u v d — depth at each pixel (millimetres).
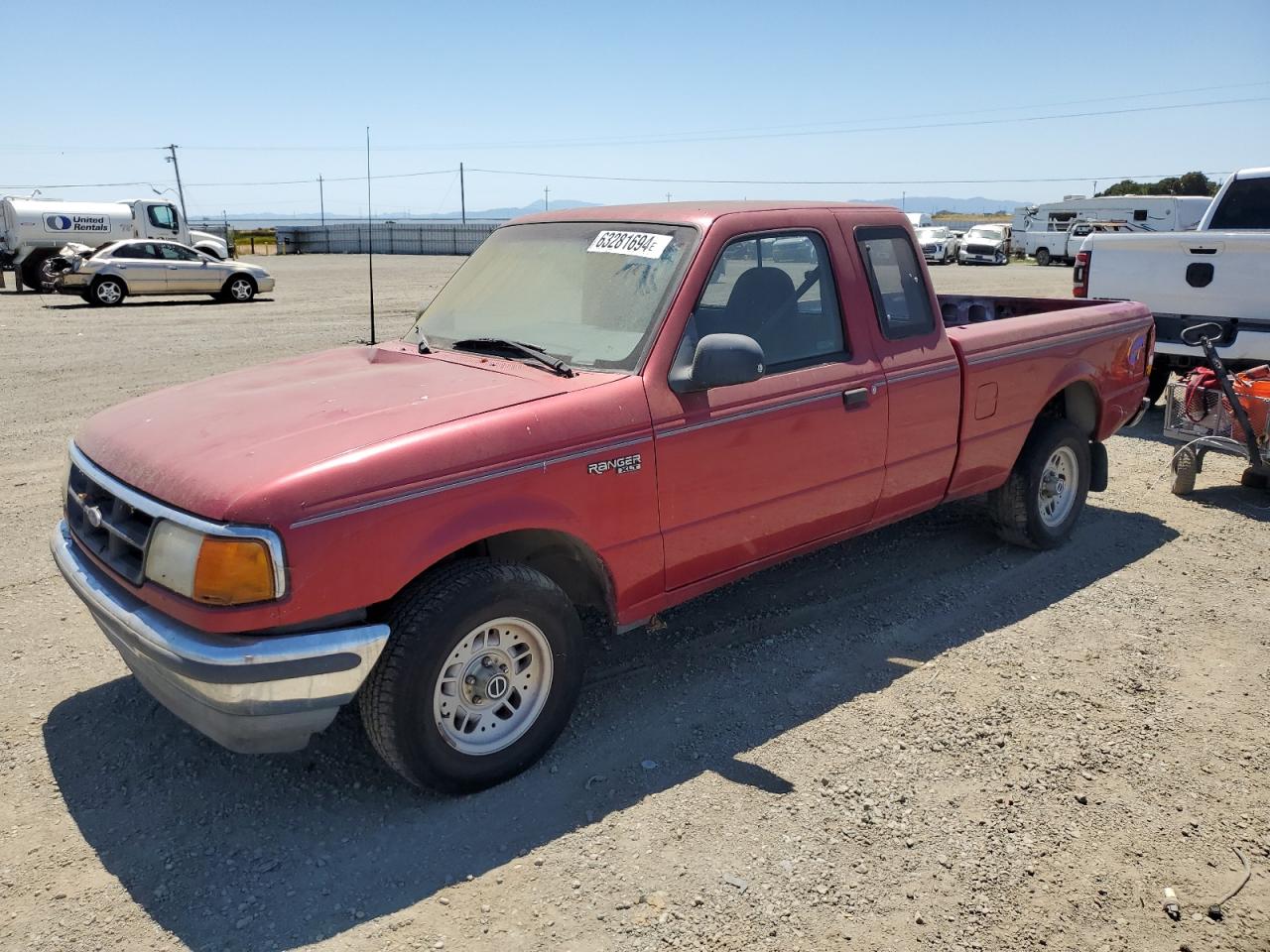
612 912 2836
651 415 3588
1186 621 4812
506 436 3244
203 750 3672
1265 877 3016
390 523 2996
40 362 12703
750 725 3846
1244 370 7723
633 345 3721
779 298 4125
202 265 22391
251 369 4266
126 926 2779
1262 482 6922
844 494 4391
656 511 3666
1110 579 5332
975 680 4203
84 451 3594
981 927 2789
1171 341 8039
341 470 2938
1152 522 6312
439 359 4031
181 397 3785
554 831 3201
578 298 4027
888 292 4605
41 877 2979
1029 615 4871
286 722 2953
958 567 5477
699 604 4965
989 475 5184
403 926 2781
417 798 3381
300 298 23578
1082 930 2787
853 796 3379
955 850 3111
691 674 4250
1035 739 3750
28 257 26250
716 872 3004
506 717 3477
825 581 5266
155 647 2924
